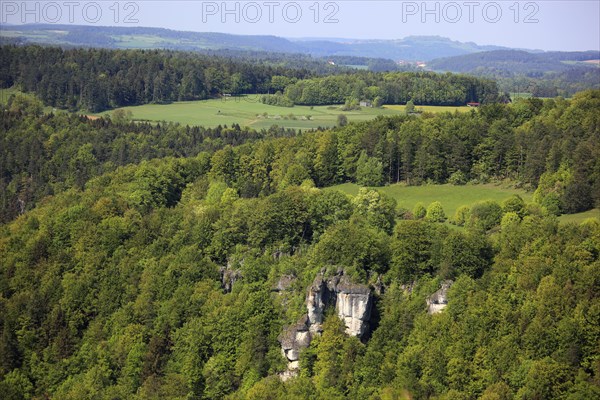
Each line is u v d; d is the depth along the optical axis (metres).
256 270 146.00
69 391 137.62
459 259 135.62
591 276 122.38
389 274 139.50
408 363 120.88
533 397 110.94
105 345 144.50
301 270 142.50
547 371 112.00
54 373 142.50
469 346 120.88
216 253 156.50
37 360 146.25
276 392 123.50
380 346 128.62
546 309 120.56
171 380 132.88
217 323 137.62
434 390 117.75
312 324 133.88
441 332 125.06
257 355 132.62
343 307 133.88
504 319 122.38
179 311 143.50
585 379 111.62
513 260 134.62
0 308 155.50
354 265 136.88
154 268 155.38
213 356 135.88
